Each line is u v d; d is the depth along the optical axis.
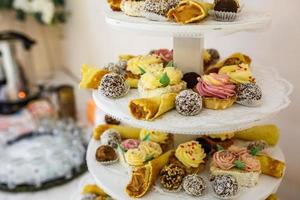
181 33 0.47
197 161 0.55
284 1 0.68
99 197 0.69
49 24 1.50
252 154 0.57
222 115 0.49
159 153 0.59
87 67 0.62
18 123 1.25
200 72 0.58
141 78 0.55
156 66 0.56
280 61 0.72
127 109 0.52
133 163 0.57
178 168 0.54
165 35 0.48
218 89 0.50
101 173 0.59
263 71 0.64
